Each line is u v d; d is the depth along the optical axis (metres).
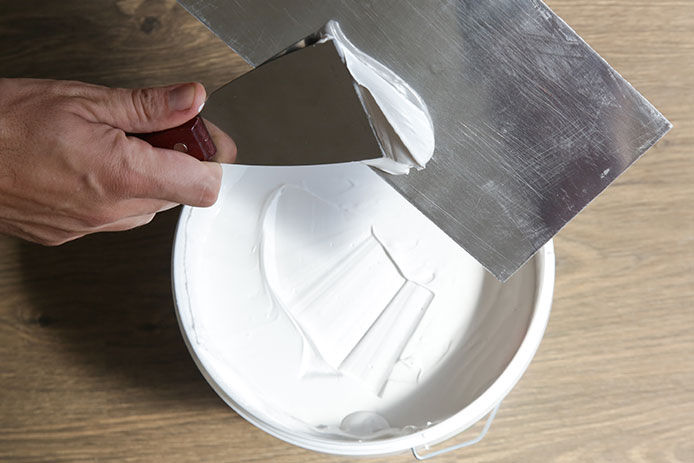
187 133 0.66
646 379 0.95
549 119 0.66
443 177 0.72
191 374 0.95
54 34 0.99
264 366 0.89
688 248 0.98
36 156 0.63
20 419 0.94
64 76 0.99
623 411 0.94
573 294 0.97
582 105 0.65
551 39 0.62
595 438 0.94
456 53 0.64
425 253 0.93
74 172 0.64
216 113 0.68
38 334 0.96
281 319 0.91
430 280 0.92
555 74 0.64
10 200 0.68
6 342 0.96
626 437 0.94
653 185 0.99
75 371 0.95
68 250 0.97
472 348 0.90
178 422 0.94
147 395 0.94
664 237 0.98
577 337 0.96
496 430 0.94
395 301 0.92
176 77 0.99
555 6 1.03
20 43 0.99
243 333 0.90
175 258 0.83
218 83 0.99
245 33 0.67
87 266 0.97
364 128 0.65
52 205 0.67
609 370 0.95
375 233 0.94
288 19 0.66
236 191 0.94
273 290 0.92
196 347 0.81
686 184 0.99
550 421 0.94
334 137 0.67
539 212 0.72
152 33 1.00
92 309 0.96
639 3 1.03
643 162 0.99
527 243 0.73
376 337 0.91
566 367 0.95
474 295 0.92
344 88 0.63
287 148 0.69
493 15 0.62
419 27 0.64
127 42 1.00
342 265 0.93
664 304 0.96
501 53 0.64
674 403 0.94
